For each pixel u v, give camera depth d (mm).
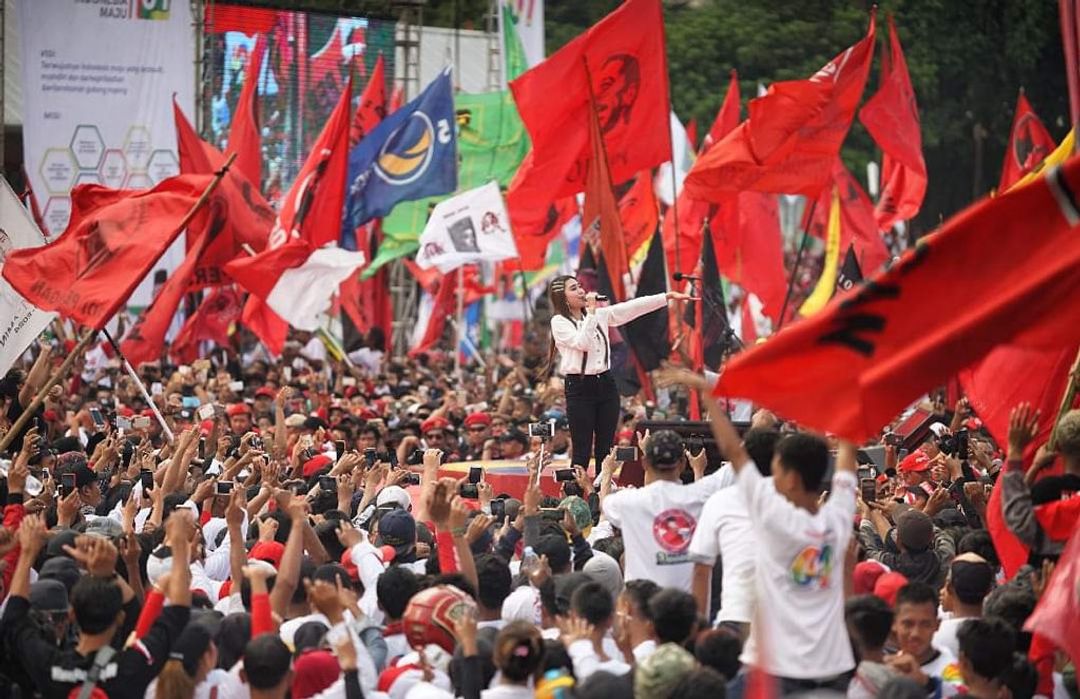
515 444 41188
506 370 68250
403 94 76812
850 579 18391
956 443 29906
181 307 65875
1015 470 18828
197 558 23094
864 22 116000
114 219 32500
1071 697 18781
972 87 119562
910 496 28969
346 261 53125
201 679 17172
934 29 117188
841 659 16047
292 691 17281
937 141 115500
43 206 70562
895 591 18562
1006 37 117688
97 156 71062
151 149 71562
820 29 116688
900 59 55469
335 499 27828
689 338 42156
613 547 23141
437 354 77500
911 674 16656
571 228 79312
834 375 16375
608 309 31547
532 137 42562
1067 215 16531
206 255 50781
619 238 41344
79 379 57344
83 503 28406
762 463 19188
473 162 70188
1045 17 118562
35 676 16609
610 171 41656
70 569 19906
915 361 16359
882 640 16922
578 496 27469
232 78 73625
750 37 115812
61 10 70250
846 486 16359
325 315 71562
